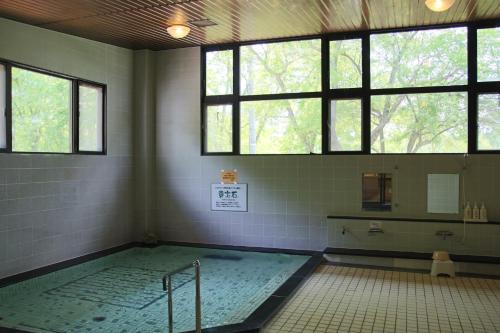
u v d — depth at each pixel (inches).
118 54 300.5
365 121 273.7
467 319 168.4
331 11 231.3
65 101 263.0
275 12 231.5
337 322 164.9
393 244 263.6
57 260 254.4
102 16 229.8
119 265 265.1
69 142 265.7
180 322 173.9
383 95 271.3
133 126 315.0
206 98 308.3
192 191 311.1
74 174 265.6
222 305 195.2
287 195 289.3
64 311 186.9
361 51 273.7
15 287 213.6
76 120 267.7
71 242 264.1
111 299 202.4
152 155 318.3
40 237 243.3
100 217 286.2
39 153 242.2
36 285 224.2
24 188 233.3
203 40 290.8
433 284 216.1
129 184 311.9
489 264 235.6
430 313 174.7
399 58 267.7
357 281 221.1
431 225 256.2
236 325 154.8
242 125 302.2
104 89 289.7
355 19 246.2
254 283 228.4
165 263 269.1
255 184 296.5
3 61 222.8
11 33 226.4
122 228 305.7
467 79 255.4
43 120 247.4
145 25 249.6
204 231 309.1
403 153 267.7
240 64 300.8
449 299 192.4
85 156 273.4
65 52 258.4
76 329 167.5
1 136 223.0
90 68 276.4
